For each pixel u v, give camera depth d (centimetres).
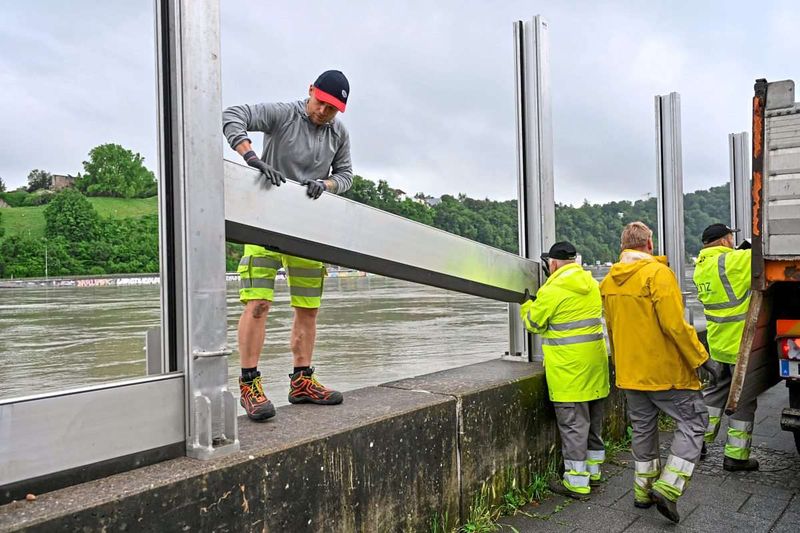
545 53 474
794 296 426
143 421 209
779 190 384
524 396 401
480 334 1146
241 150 272
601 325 405
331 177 334
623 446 509
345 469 263
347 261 309
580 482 401
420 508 308
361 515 271
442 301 2219
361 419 283
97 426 196
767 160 388
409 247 343
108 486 189
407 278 357
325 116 312
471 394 351
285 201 269
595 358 397
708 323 500
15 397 178
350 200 303
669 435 551
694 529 354
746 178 1084
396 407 311
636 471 386
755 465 464
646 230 385
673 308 351
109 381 206
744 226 1088
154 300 2069
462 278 389
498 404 375
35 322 1355
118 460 201
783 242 382
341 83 307
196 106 224
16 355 873
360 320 1461
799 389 419
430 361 820
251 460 221
